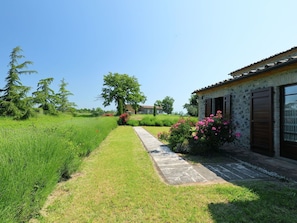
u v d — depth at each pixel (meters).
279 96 4.90
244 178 3.47
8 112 13.97
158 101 63.94
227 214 2.20
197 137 5.56
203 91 9.09
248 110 6.04
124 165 4.43
